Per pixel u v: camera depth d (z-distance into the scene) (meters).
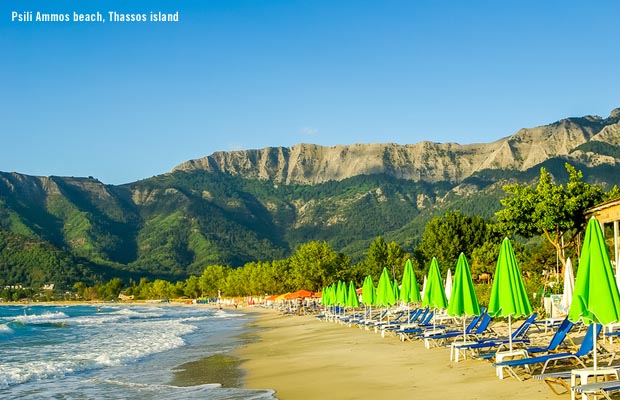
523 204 37.16
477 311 18.58
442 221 80.94
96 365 27.02
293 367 23.45
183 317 91.06
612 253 38.53
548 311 28.89
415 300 28.70
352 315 50.34
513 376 15.34
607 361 15.36
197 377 22.41
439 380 16.53
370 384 17.42
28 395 19.45
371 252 95.00
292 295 70.69
